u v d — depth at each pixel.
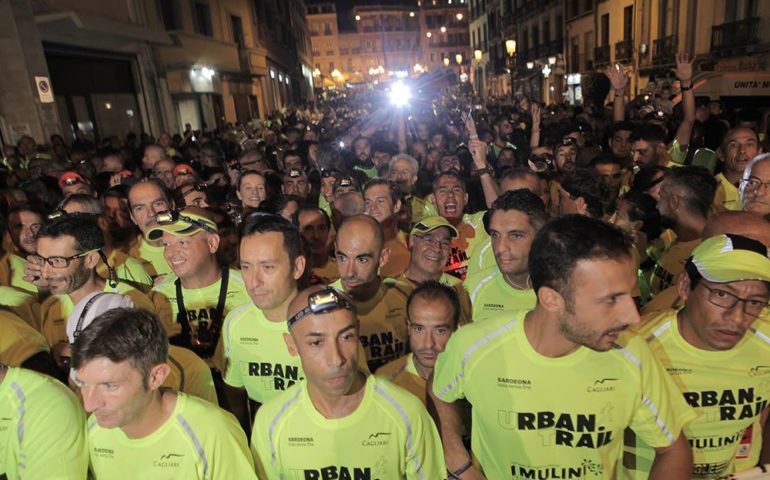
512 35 39.59
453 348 1.96
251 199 4.95
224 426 1.95
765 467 1.74
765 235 2.05
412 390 2.47
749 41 14.95
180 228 2.95
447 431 2.07
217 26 22.59
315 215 3.87
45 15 11.77
